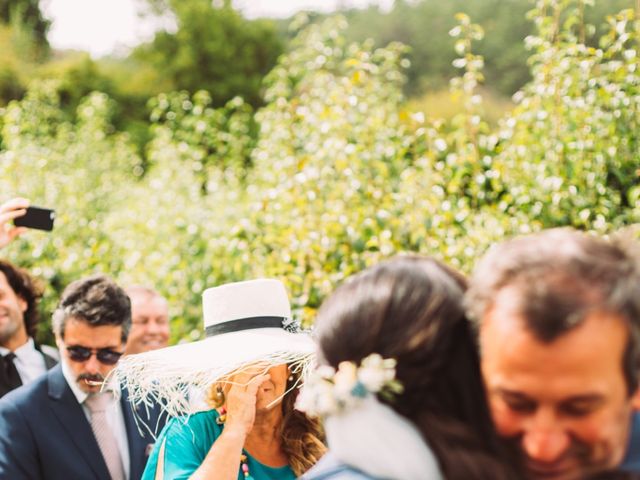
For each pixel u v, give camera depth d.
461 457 1.11
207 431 2.72
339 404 1.15
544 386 1.05
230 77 21.12
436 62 18.39
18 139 8.07
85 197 8.34
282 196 4.88
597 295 1.05
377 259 4.35
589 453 1.08
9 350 4.30
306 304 4.63
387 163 4.77
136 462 3.31
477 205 4.62
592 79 4.16
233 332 2.83
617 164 4.10
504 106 15.39
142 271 6.27
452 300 1.17
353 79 4.86
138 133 19.12
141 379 2.84
